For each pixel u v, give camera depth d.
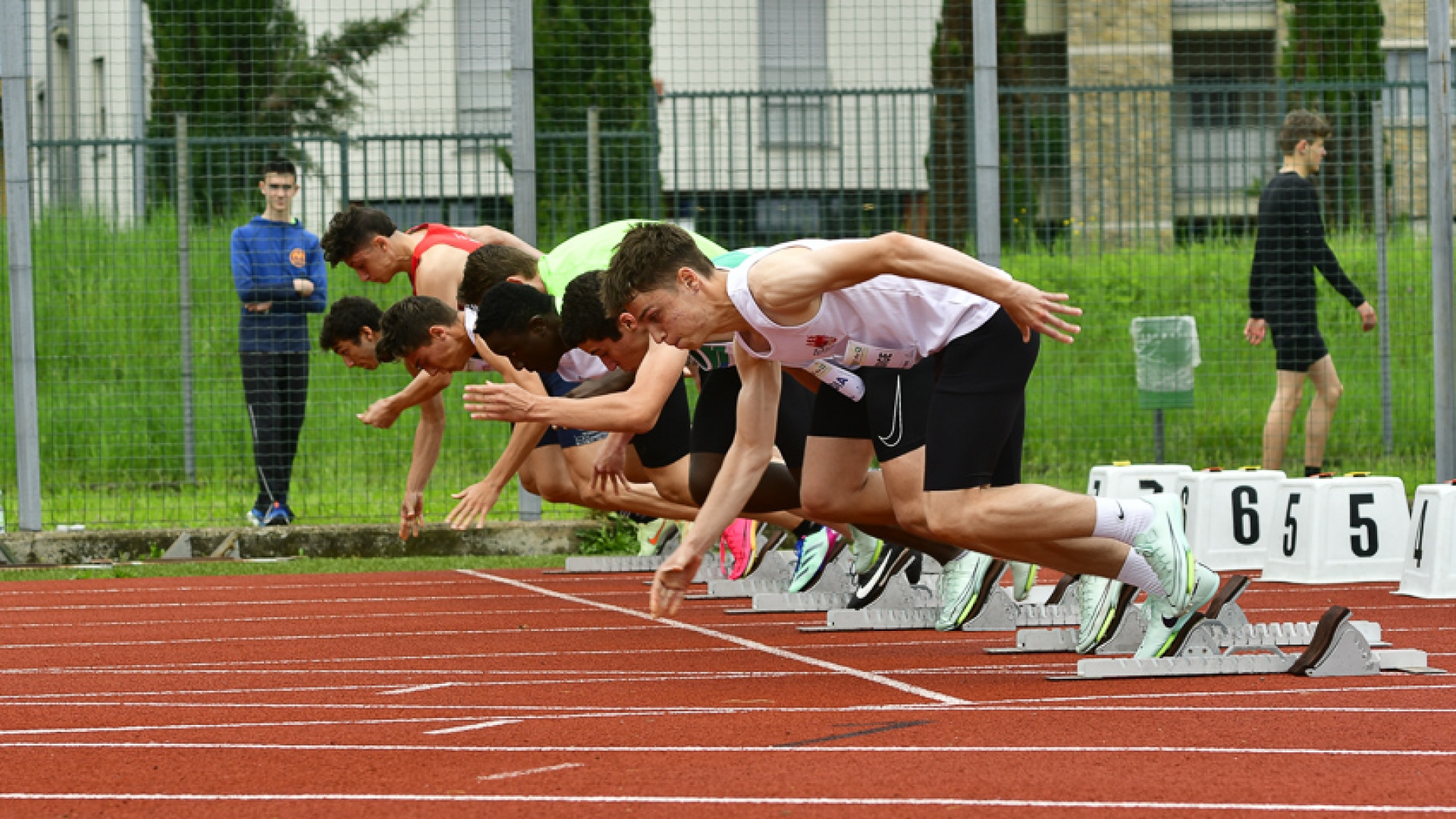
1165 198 15.14
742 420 6.22
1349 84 13.53
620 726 5.54
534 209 12.21
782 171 13.80
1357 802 4.27
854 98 14.20
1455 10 14.05
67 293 14.42
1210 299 15.52
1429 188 12.12
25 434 12.52
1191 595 6.40
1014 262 15.24
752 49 13.86
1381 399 15.14
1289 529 10.52
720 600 9.91
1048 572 11.34
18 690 6.81
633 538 12.68
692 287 5.75
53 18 13.78
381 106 14.60
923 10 13.86
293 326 12.81
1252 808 4.22
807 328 5.91
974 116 12.80
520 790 4.57
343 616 9.35
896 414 7.11
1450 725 5.33
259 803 4.51
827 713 5.72
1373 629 7.31
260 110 14.25
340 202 13.83
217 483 14.17
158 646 8.21
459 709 6.03
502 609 9.56
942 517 6.34
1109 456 15.14
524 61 12.17
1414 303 15.41
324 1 13.93
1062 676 6.46
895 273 5.64
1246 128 15.10
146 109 14.23
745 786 4.54
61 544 12.52
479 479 14.15
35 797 4.65
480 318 7.26
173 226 14.60
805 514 7.75
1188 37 15.88
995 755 4.91
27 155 12.41
